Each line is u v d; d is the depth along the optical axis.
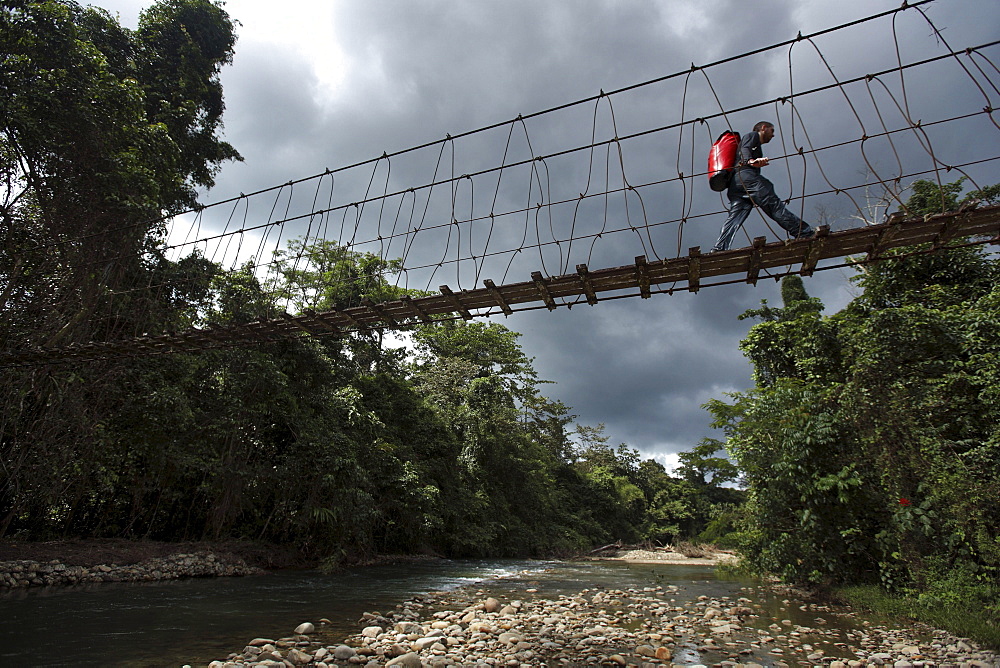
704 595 12.33
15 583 9.86
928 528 8.98
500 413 29.66
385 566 18.47
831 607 10.41
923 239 5.16
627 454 52.25
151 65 17.78
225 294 16.19
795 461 11.43
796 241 5.23
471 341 35.09
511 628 8.17
